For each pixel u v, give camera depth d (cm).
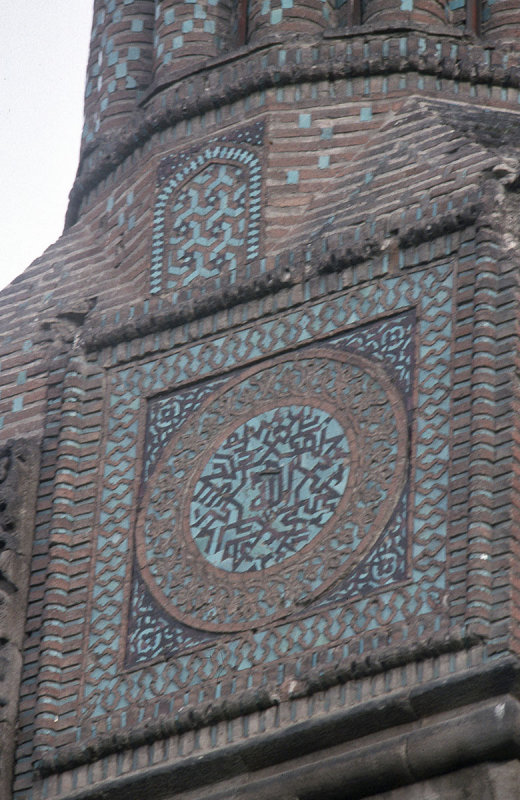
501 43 2603
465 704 2147
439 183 2417
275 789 2189
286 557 2292
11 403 2555
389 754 2153
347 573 2253
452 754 2134
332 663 2209
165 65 2697
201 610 2308
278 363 2402
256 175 2533
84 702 2322
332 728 2180
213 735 2239
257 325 2434
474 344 2298
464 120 2506
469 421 2267
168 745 2256
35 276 2655
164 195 2578
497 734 2120
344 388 2350
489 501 2220
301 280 2428
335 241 2423
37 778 2305
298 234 2475
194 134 2605
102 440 2459
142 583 2355
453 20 2675
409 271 2377
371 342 2361
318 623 2241
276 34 2625
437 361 2314
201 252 2519
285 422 2366
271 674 2236
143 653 2316
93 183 2695
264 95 2584
